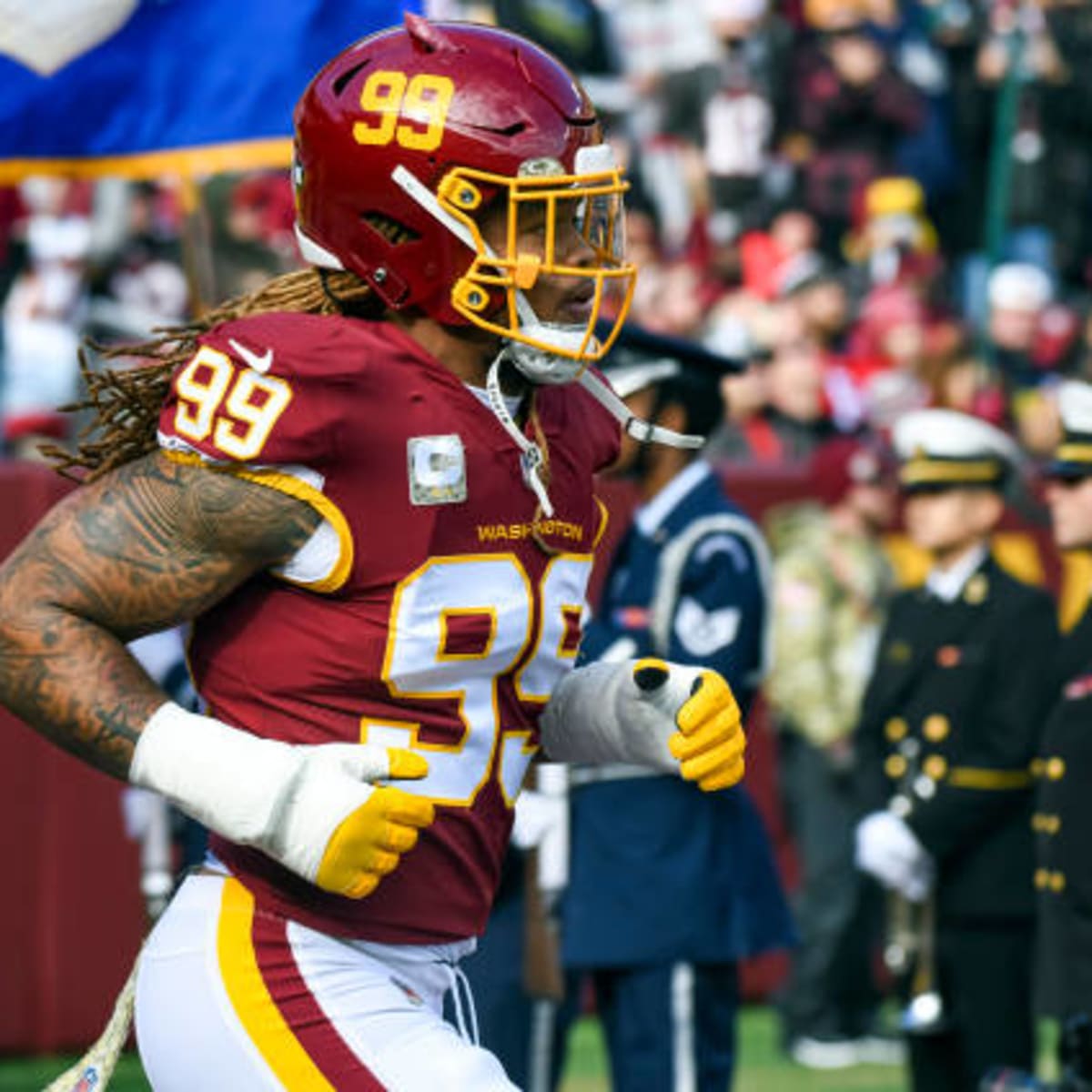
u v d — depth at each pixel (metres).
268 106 20.44
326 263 11.05
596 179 10.73
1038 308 38.06
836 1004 26.78
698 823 18.55
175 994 10.83
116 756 10.32
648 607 18.30
